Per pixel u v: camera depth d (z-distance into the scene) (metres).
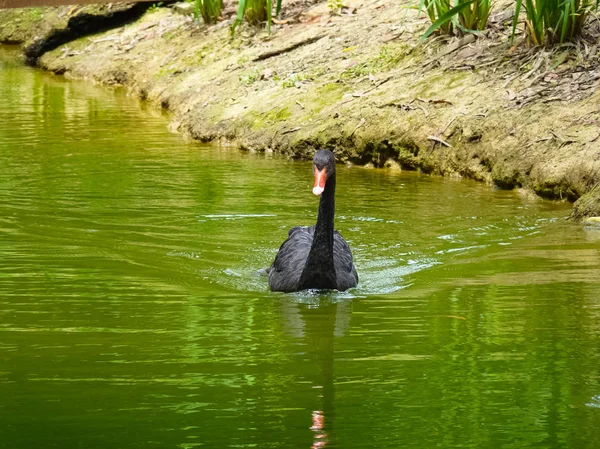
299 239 10.50
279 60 19.53
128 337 8.05
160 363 7.40
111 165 15.39
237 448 5.93
